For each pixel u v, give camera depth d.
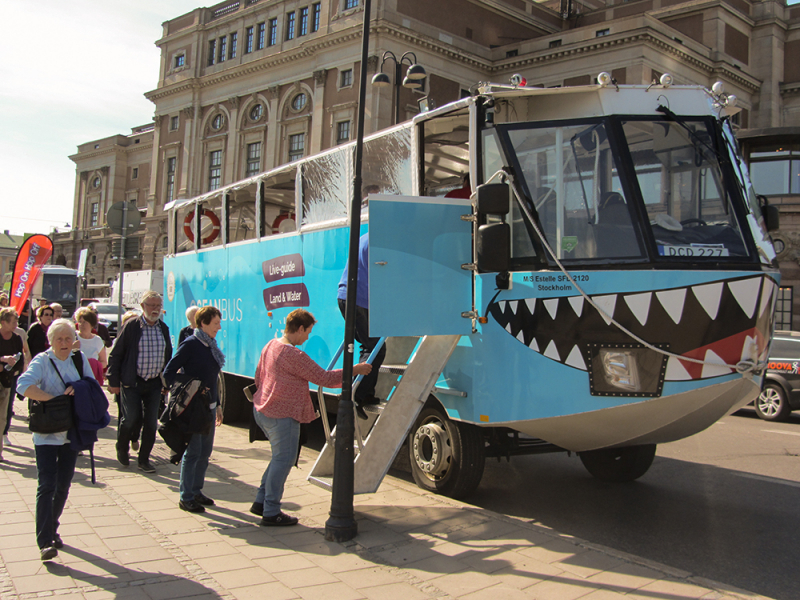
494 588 4.44
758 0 46.22
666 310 5.18
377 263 5.73
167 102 55.00
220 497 6.48
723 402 5.29
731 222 5.53
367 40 5.80
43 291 40.31
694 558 5.34
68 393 4.82
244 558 4.86
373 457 6.11
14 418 10.97
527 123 5.88
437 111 6.50
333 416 10.88
